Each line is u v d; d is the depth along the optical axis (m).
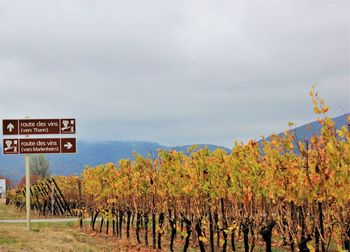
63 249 17.97
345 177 10.95
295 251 17.56
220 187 17.67
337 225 13.60
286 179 13.29
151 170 23.44
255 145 15.91
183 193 19.92
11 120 25.69
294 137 12.40
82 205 38.97
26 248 17.08
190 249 21.83
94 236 27.56
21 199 58.88
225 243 18.36
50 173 95.94
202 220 18.92
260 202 15.66
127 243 24.53
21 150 25.70
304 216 13.25
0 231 21.91
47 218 44.22
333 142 11.00
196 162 18.89
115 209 28.42
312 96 11.20
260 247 19.80
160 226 22.58
